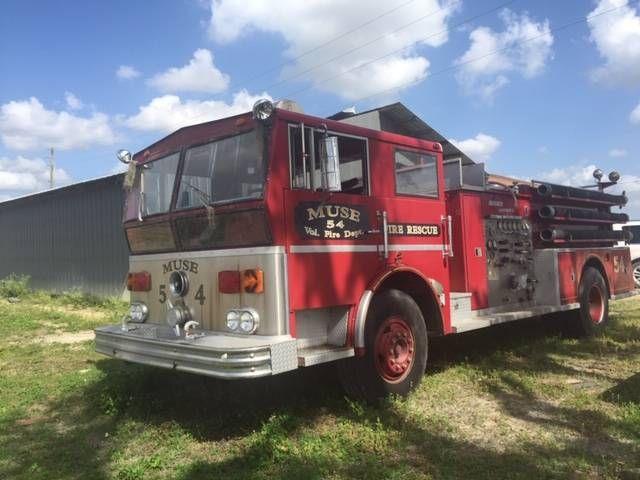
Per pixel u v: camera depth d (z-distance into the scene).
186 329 5.03
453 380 6.61
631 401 5.60
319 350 5.19
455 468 4.27
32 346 9.65
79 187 18.17
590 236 9.59
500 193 8.15
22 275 21.16
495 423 5.20
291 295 4.92
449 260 7.56
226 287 5.05
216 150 5.36
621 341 8.96
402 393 5.83
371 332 5.52
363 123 9.09
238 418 5.34
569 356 7.84
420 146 6.50
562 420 5.25
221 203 5.13
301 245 5.05
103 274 17.59
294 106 5.31
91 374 7.49
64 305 16.88
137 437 5.16
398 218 6.10
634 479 3.98
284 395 5.93
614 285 10.24
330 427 5.16
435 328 6.52
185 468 4.39
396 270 5.85
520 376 6.71
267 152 4.92
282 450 4.59
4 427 5.58
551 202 9.06
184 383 6.45
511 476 4.10
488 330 9.30
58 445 5.09
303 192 5.11
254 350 4.50
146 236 5.98
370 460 4.40
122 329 5.74
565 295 8.72
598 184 10.64
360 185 5.84
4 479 4.39
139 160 6.23
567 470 4.16
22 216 21.53
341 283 5.37
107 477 4.36
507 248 8.18
